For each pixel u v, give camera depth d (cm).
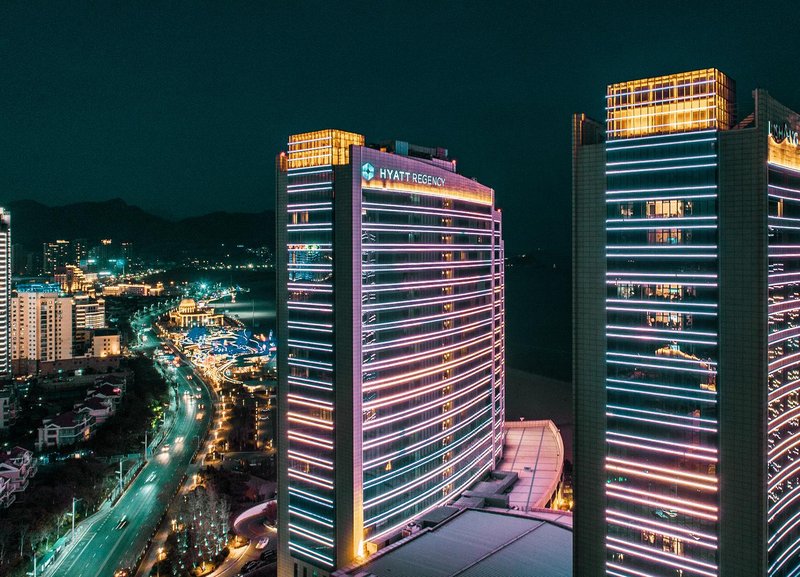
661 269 12556
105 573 19788
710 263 12069
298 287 17925
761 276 11562
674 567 12481
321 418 17412
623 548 13050
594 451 13362
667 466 12544
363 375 17038
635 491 12888
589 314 13362
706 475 12162
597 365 13275
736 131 11756
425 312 19312
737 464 11844
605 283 13162
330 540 17200
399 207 18262
